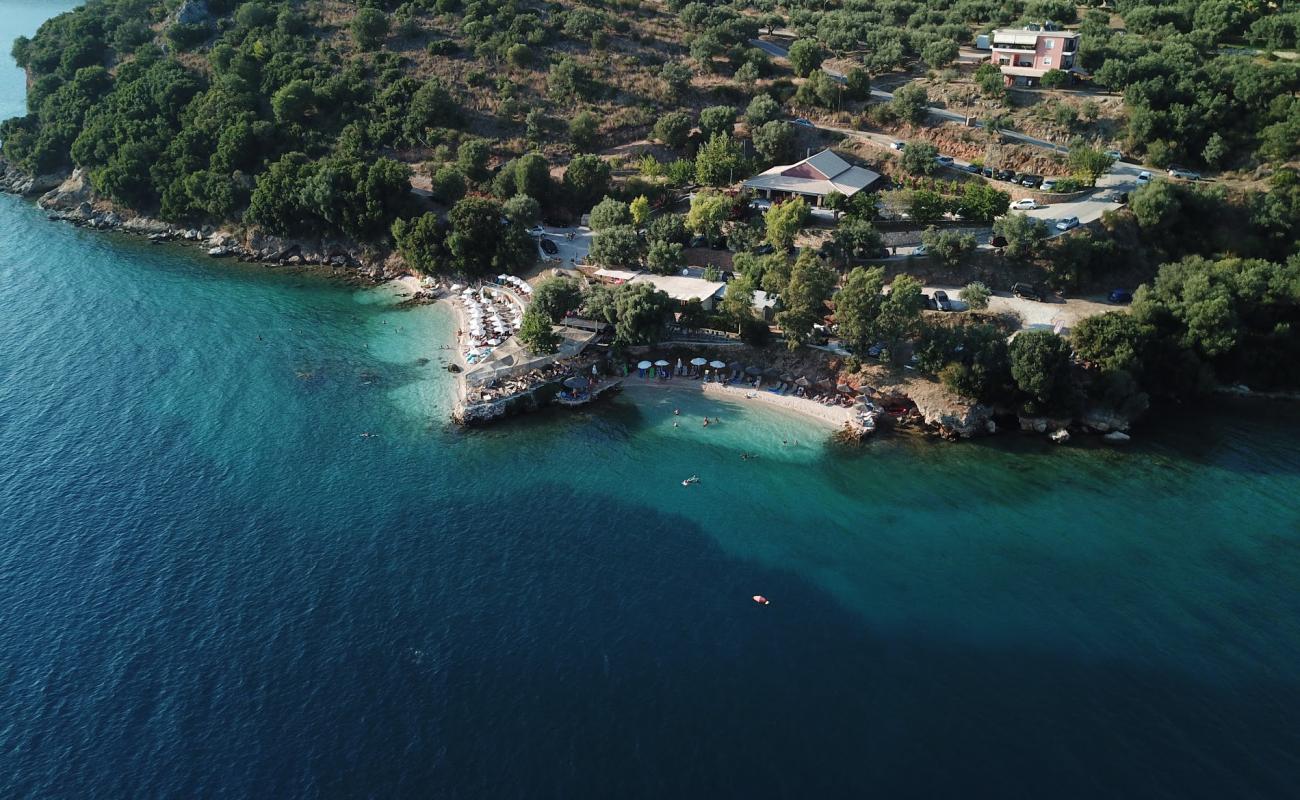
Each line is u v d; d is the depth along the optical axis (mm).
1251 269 127375
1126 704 76312
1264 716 74625
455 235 156875
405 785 69938
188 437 117500
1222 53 188000
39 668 81250
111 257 179000
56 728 75375
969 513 101938
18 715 76562
